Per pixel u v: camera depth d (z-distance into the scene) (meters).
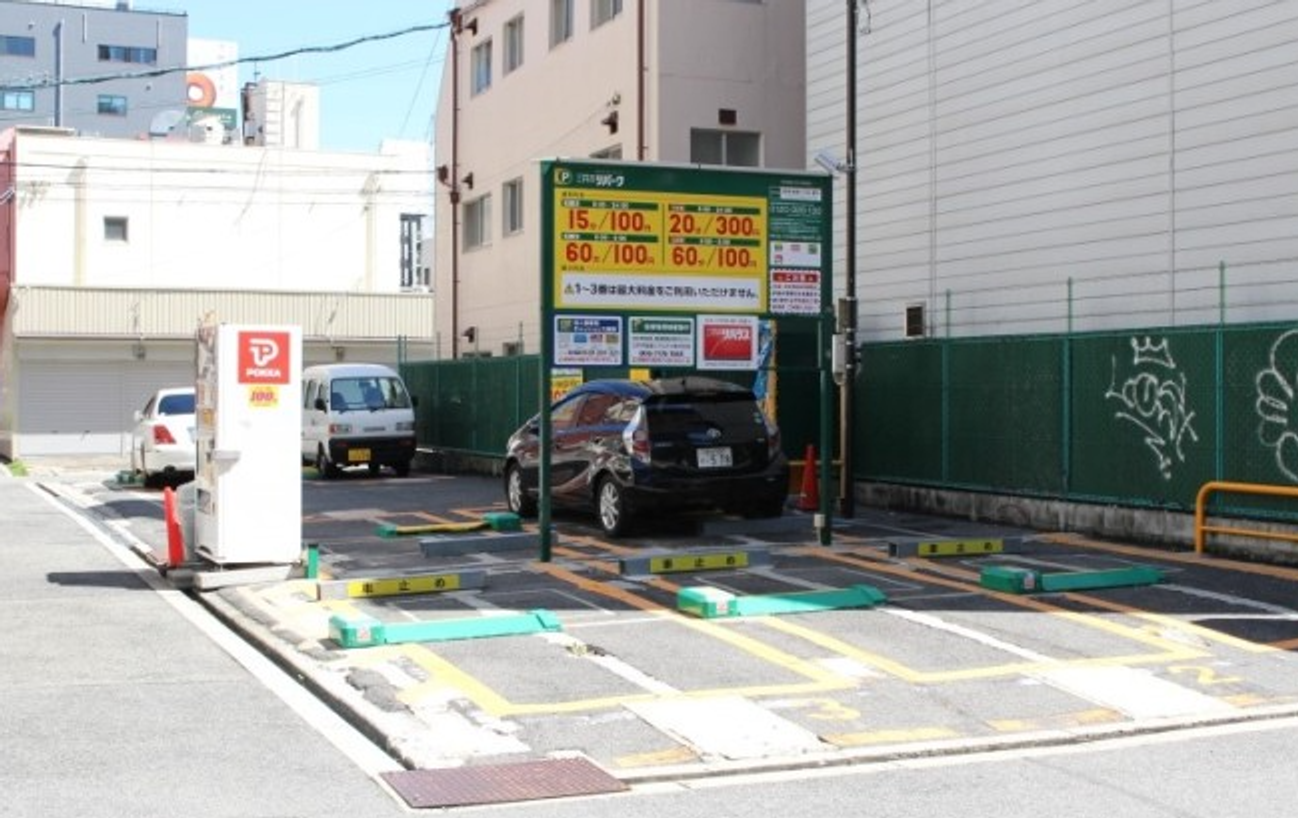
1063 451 15.77
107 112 98.75
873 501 18.94
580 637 10.09
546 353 13.48
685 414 15.39
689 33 22.91
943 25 18.45
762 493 15.53
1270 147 13.88
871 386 19.00
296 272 44.03
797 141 23.64
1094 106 16.05
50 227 41.09
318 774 7.05
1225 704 8.38
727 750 7.41
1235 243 14.27
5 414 40.84
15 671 9.45
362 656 9.52
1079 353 15.56
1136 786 6.79
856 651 9.64
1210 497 13.88
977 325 17.91
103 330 38.75
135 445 26.58
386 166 45.00
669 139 22.75
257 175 43.47
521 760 7.23
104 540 17.27
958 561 13.58
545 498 13.71
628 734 7.68
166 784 6.82
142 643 10.47
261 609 11.41
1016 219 17.25
